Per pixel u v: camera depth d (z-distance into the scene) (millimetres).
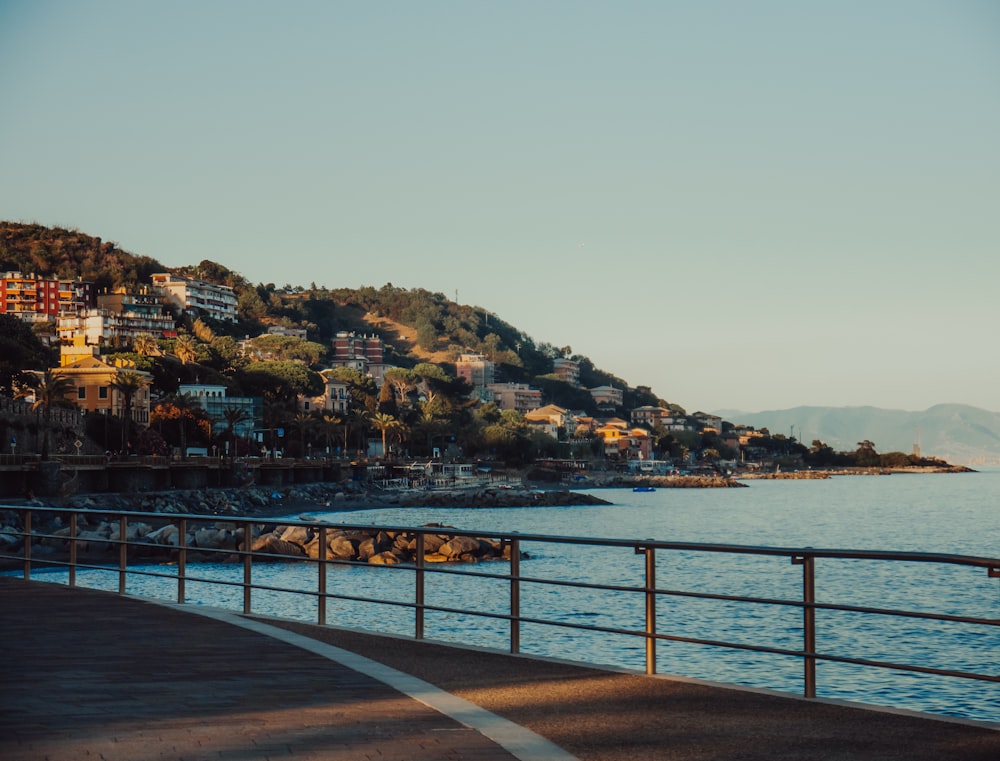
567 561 64062
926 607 39094
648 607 12039
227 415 185125
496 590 46281
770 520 142625
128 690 10844
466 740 8797
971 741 9047
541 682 11594
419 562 14320
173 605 17703
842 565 57844
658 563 61625
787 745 8930
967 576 48719
